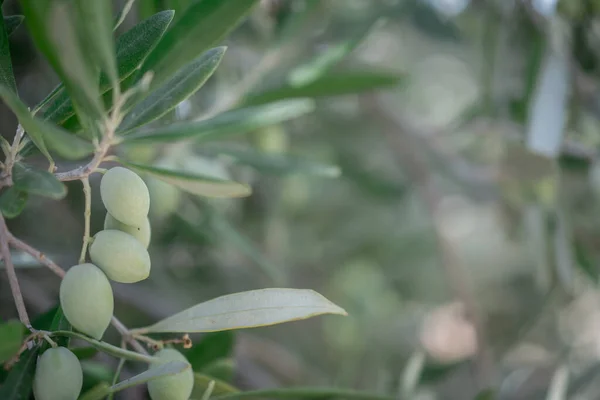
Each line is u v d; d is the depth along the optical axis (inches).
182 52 19.0
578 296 46.6
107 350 18.2
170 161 28.9
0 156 30.0
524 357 50.7
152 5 22.2
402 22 44.6
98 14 16.8
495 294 53.9
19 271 35.3
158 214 29.9
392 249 55.0
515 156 32.1
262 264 33.9
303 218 51.5
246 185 18.6
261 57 33.0
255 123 24.5
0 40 19.1
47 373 18.0
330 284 54.3
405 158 44.8
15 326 17.2
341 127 48.1
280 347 51.0
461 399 48.6
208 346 23.2
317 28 36.4
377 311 55.1
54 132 16.7
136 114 19.5
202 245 39.6
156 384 18.9
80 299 18.0
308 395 21.2
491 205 41.8
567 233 32.4
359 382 50.4
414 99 62.6
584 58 31.7
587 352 54.4
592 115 33.4
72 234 37.7
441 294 57.4
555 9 29.1
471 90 62.9
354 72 26.4
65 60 17.0
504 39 32.8
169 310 37.8
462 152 48.0
